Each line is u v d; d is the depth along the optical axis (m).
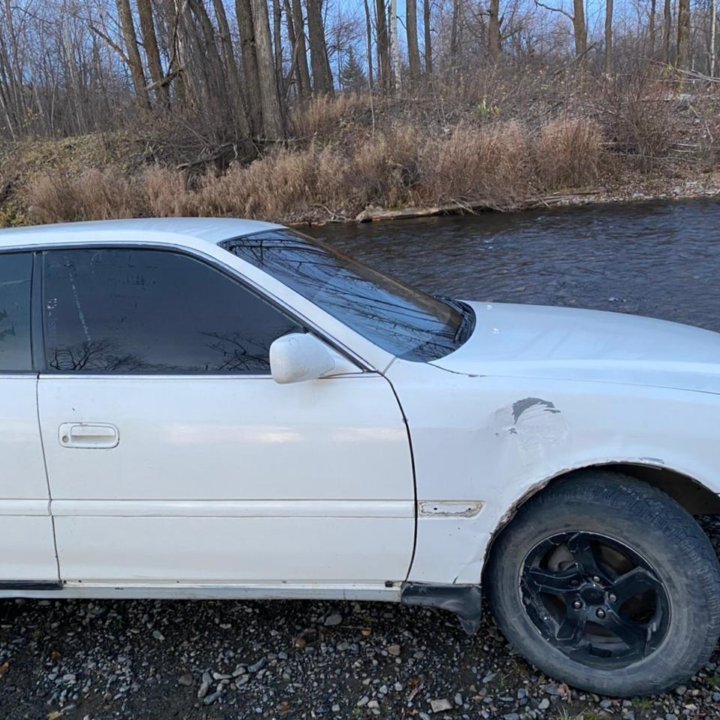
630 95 17.08
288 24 28.72
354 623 2.77
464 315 3.13
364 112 20.89
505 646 2.58
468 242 12.15
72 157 21.14
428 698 2.35
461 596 2.36
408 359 2.35
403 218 15.50
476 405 2.22
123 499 2.37
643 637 2.24
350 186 16.27
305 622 2.79
